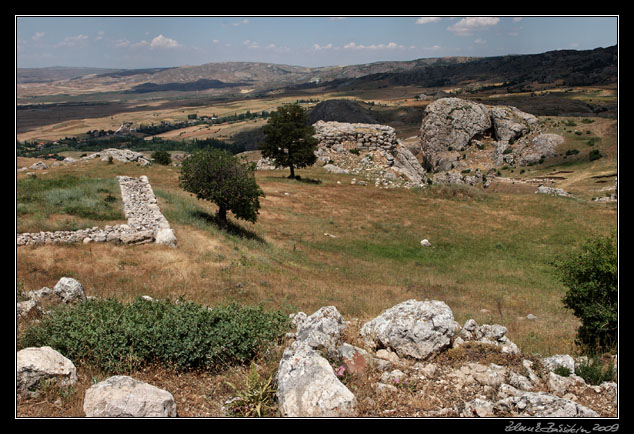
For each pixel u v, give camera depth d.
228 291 16.25
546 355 9.86
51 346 7.75
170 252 20.09
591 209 39.97
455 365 7.78
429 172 148.50
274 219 36.00
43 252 17.36
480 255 31.03
